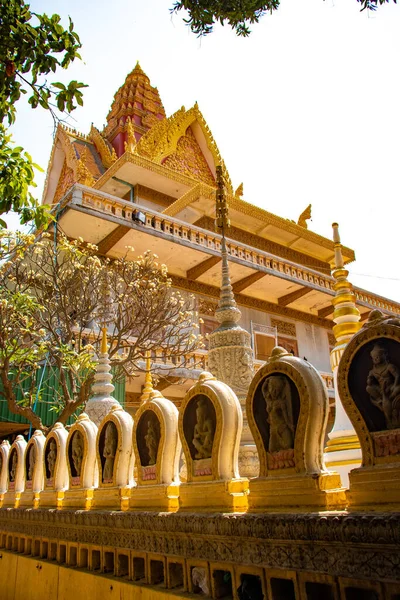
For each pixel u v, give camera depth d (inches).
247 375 292.4
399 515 94.2
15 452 301.4
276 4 224.7
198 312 913.5
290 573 114.3
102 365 327.9
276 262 949.8
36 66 227.6
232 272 913.5
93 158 1279.5
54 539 224.7
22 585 241.8
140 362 690.2
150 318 590.6
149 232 762.2
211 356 303.9
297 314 1090.1
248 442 251.6
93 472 215.3
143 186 1106.7
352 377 118.2
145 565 162.1
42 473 262.2
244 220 1133.7
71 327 574.6
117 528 173.5
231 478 142.5
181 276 906.1
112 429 202.4
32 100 235.8
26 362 552.1
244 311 993.5
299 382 124.7
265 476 130.6
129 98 1405.0
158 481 166.9
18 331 522.0
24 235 528.7
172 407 173.8
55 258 594.9
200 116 1258.6
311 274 1008.9
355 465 197.6
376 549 96.4
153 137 1167.6
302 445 121.6
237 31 239.5
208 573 136.6
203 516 136.0
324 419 123.6
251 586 124.1
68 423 618.5
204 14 230.4
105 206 735.1
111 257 807.7
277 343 1024.2
